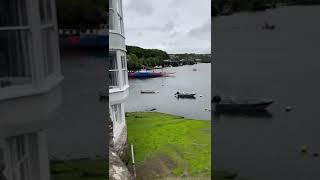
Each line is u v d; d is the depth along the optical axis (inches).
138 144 430.6
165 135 447.2
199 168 389.1
